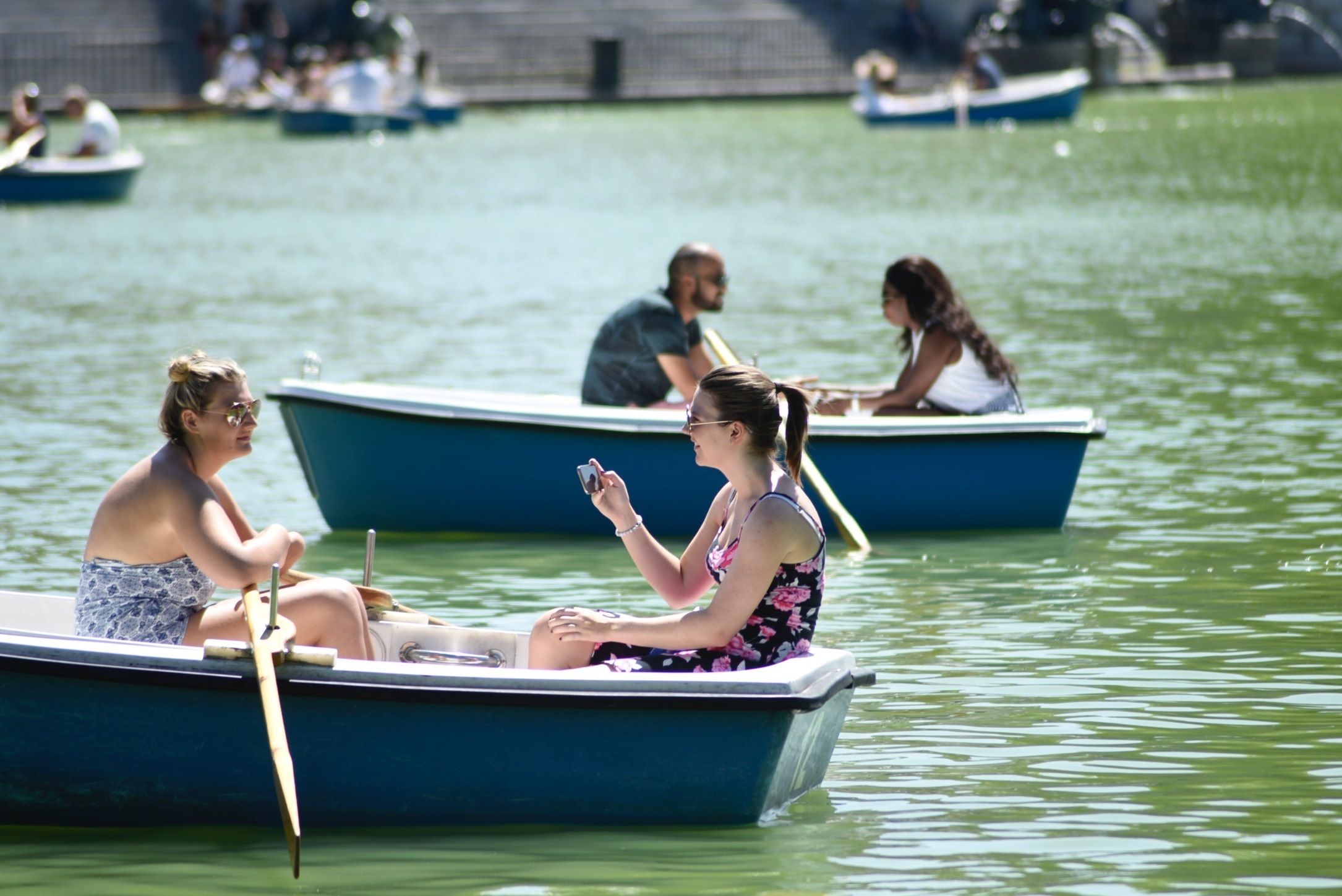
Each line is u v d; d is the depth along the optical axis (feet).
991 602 86.43
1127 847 56.75
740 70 564.71
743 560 57.98
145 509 59.00
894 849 56.65
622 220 281.13
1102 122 470.39
